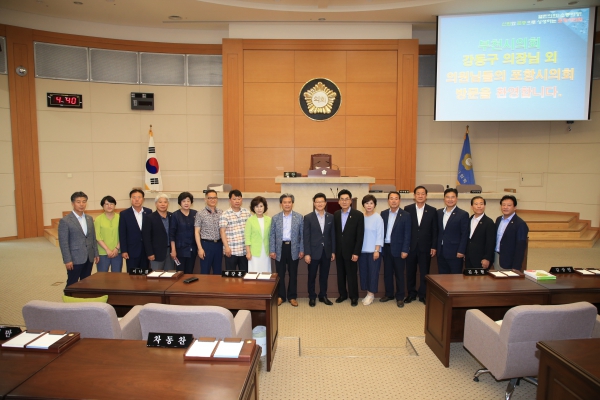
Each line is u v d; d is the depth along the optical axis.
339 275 4.84
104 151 8.90
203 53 9.12
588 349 2.04
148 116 9.11
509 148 9.33
